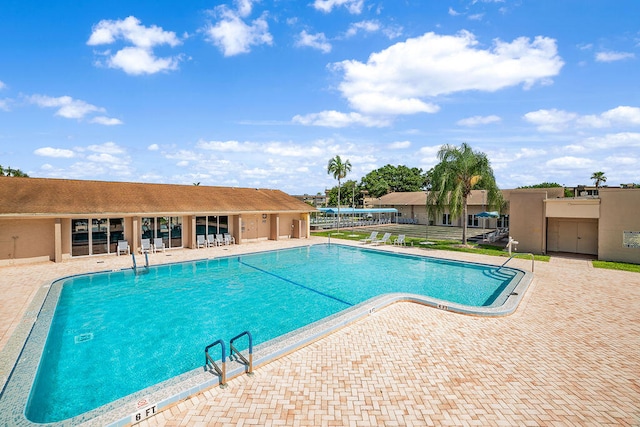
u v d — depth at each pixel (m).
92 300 11.99
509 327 8.71
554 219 23.02
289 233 29.47
